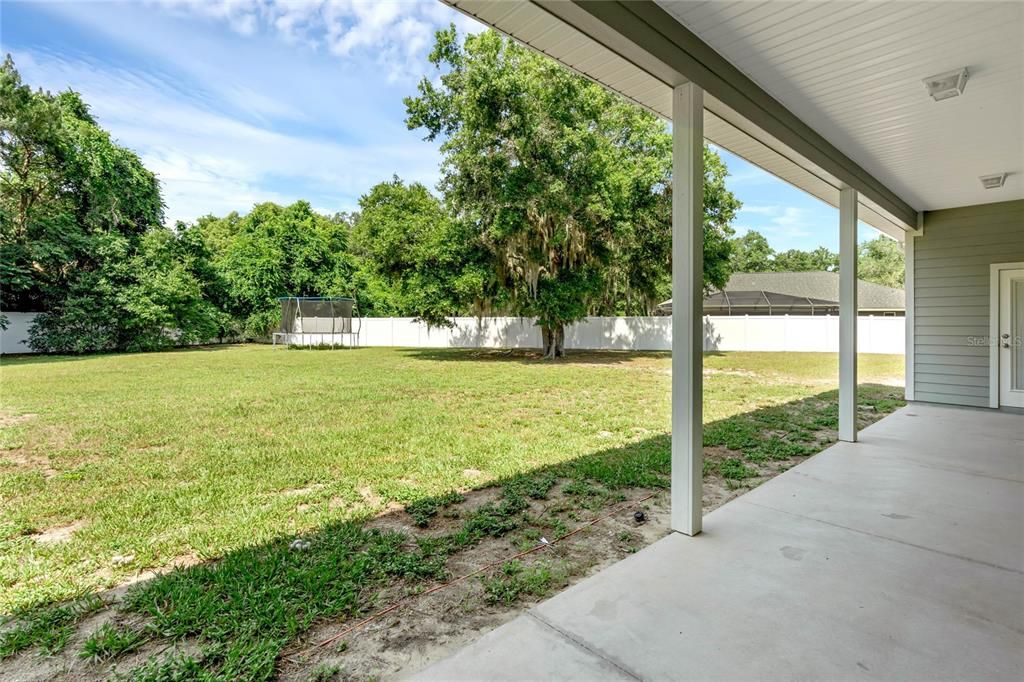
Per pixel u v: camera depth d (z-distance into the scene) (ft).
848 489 11.76
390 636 6.36
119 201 61.31
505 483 12.26
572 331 62.90
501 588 7.45
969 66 10.01
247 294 75.87
